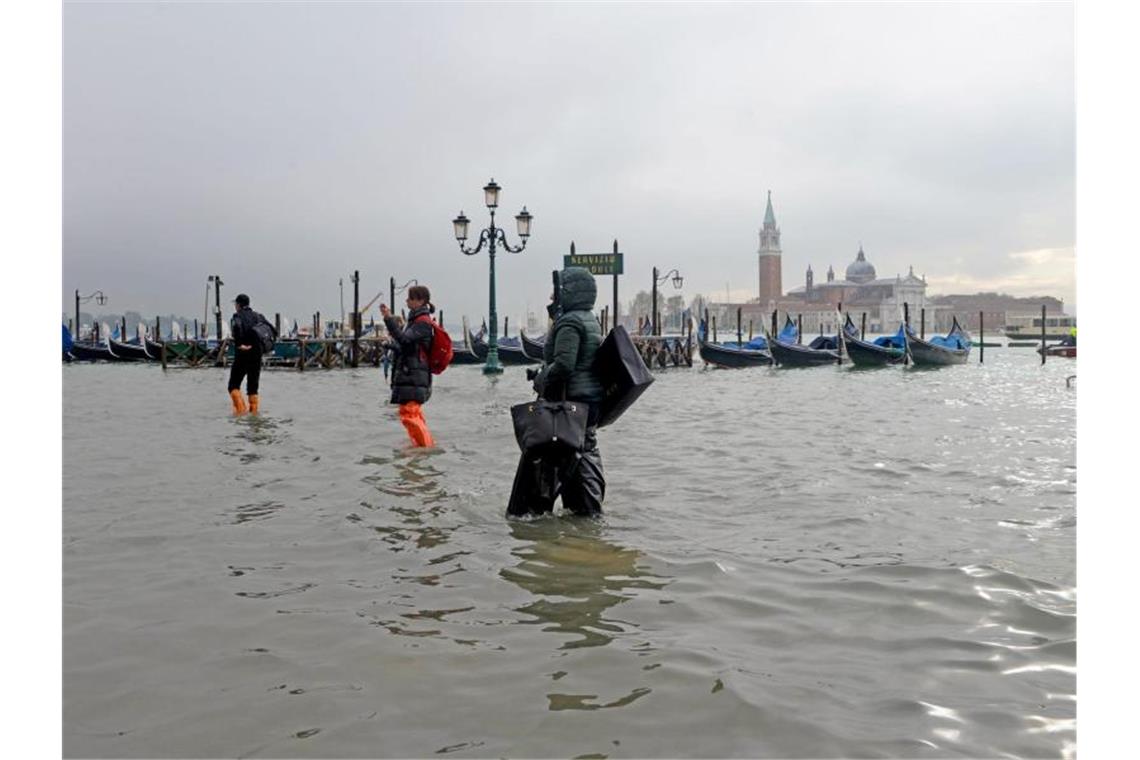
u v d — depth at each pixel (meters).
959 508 6.80
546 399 6.82
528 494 6.44
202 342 39.25
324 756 2.90
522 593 4.63
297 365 35.31
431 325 10.00
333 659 3.73
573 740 3.01
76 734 3.05
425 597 4.56
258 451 9.84
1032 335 107.19
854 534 5.96
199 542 5.69
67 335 46.78
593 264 33.16
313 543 5.67
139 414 14.45
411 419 10.04
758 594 4.61
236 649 3.84
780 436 11.60
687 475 8.37
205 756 2.90
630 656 3.76
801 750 2.94
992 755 2.90
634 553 5.44
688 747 2.96
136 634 4.02
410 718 3.18
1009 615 4.27
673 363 41.78
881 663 3.69
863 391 22.56
